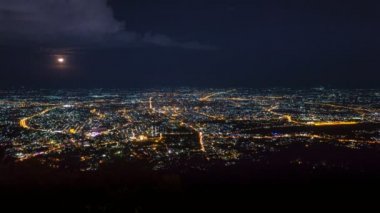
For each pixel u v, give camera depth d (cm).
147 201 1944
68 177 2430
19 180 2275
